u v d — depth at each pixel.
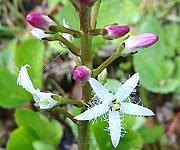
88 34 0.06
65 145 0.11
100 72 0.06
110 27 0.06
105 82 0.07
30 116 0.09
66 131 0.11
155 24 0.10
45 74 0.11
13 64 0.10
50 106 0.06
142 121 0.09
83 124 0.07
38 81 0.09
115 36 0.06
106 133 0.08
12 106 0.09
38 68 0.09
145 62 0.10
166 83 0.10
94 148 0.08
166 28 0.11
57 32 0.06
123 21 0.10
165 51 0.11
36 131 0.09
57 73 0.11
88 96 0.06
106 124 0.08
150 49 0.10
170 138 0.11
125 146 0.08
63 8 0.09
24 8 0.13
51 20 0.06
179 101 0.11
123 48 0.06
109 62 0.06
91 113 0.06
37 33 0.06
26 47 0.09
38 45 0.09
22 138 0.09
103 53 0.12
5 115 0.11
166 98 0.11
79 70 0.06
